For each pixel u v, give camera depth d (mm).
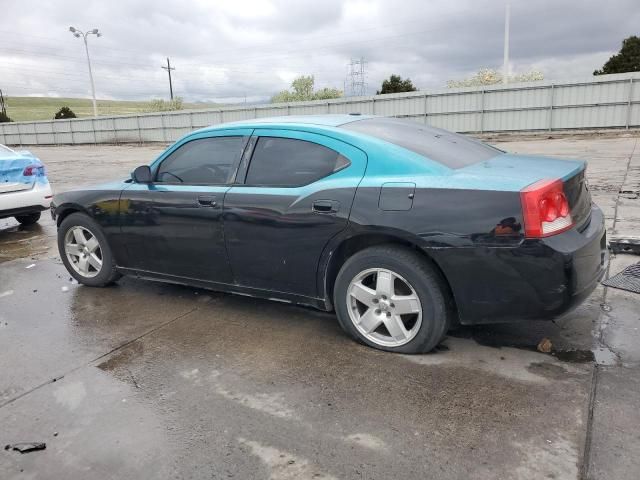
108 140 40125
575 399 2615
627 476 2062
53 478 2211
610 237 5145
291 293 3553
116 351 3424
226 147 3795
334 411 2621
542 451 2236
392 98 27750
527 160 3461
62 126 42281
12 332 3814
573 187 2969
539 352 3154
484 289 2855
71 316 4090
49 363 3285
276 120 3771
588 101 23062
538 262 2697
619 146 16938
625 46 35688
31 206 7234
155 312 4105
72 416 2670
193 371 3105
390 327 3199
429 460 2217
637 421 2412
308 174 3387
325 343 3424
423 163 3080
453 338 3393
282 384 2912
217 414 2639
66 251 4785
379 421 2518
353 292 3289
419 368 3023
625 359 3012
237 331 3676
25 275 5316
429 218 2893
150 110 79438
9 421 2646
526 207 2691
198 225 3787
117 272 4566
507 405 2596
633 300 3834
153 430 2521
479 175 2951
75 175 16047
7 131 45875
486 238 2775
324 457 2271
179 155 4039
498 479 2084
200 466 2248
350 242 3275
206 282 3953
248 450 2342
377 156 3166
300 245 3359
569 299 2746
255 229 3516
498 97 24969
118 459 2316
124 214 4242
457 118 26281
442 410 2584
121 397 2840
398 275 3096
